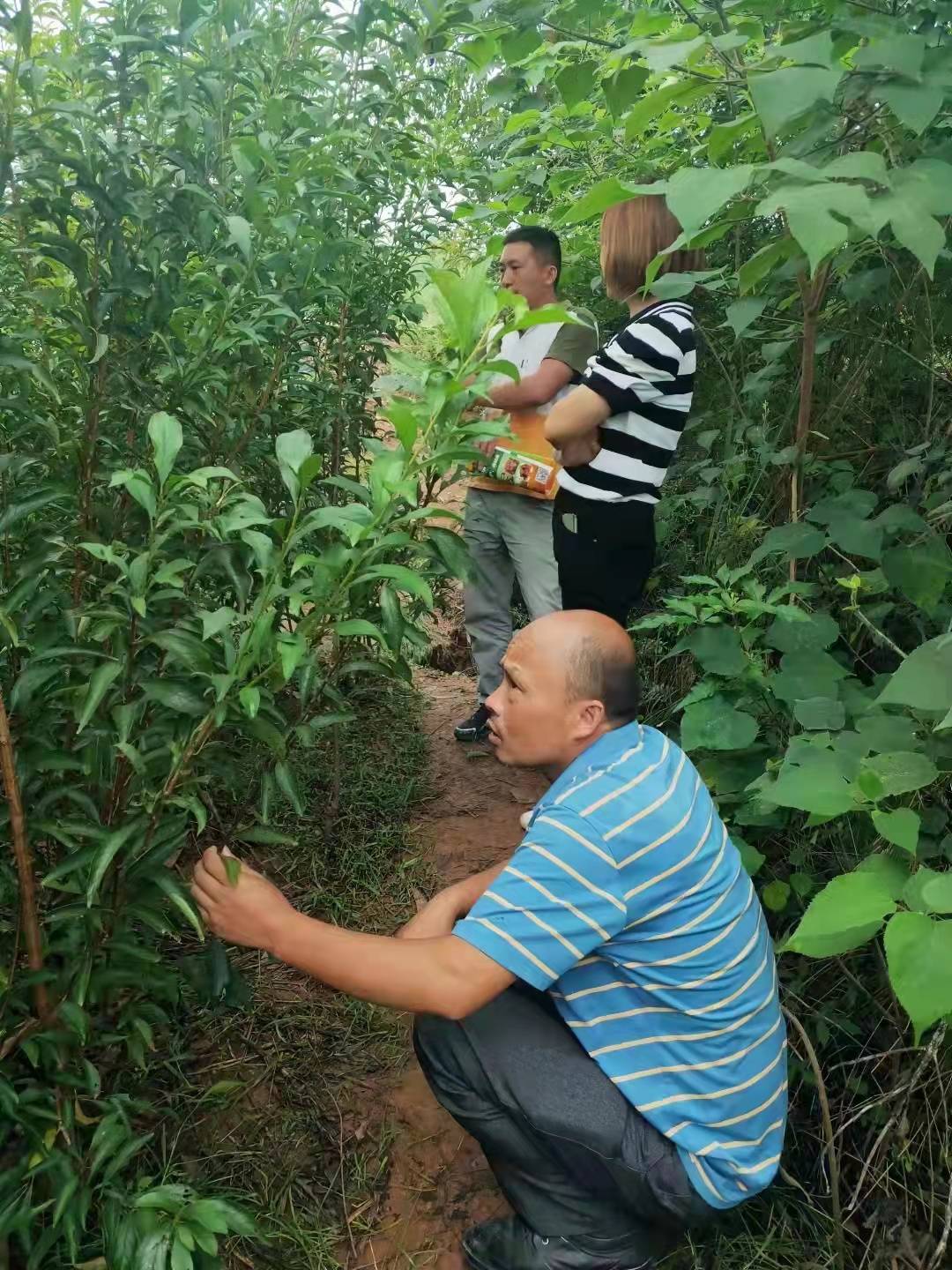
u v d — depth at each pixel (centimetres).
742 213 161
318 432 240
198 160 152
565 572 238
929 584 175
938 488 216
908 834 118
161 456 104
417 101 205
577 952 128
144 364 154
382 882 246
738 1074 137
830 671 179
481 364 105
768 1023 141
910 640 209
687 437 322
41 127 129
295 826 259
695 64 175
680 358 213
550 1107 139
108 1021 148
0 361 121
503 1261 151
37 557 118
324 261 177
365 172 210
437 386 105
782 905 178
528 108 244
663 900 131
